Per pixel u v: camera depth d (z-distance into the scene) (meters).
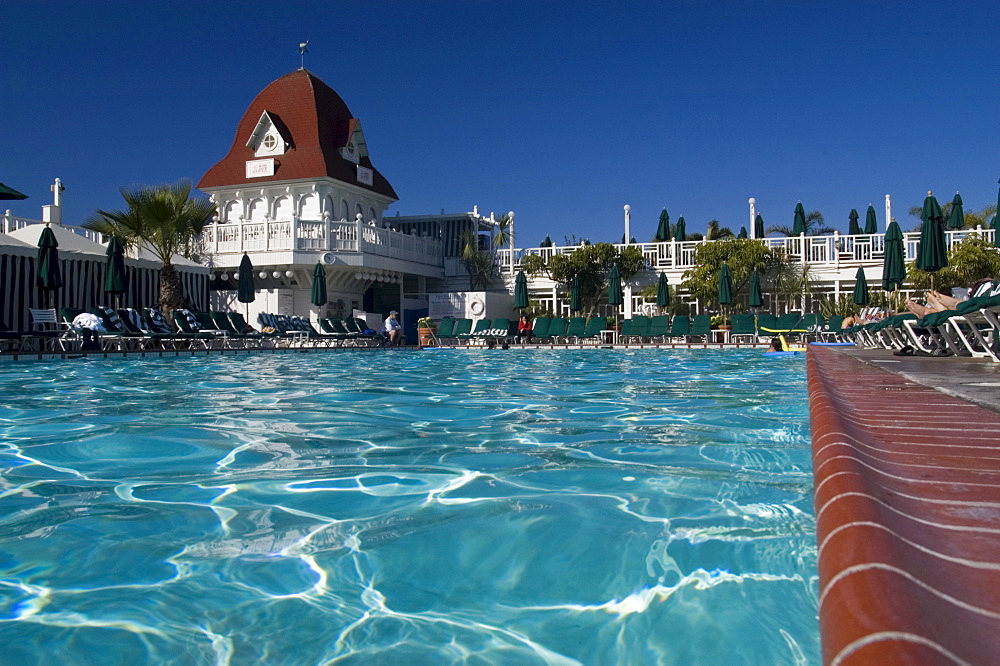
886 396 4.31
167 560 2.45
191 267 25.16
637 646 1.79
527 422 5.72
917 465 2.11
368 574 2.32
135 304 23.36
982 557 1.27
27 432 5.17
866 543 1.12
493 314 33.31
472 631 1.91
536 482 3.53
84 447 4.56
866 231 32.78
